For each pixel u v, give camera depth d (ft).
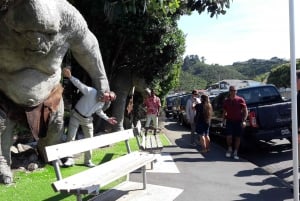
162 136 58.23
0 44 22.67
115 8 33.35
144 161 24.36
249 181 28.58
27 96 24.76
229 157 38.75
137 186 25.84
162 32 47.57
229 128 38.83
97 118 47.55
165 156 39.09
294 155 17.06
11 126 25.68
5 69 24.06
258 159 39.01
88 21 43.01
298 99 27.09
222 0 40.16
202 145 42.39
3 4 20.99
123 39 46.06
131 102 59.88
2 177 24.84
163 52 52.90
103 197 22.98
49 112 26.48
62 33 25.05
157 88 77.77
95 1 38.86
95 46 28.27
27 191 23.40
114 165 22.97
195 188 26.35
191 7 41.47
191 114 48.21
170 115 116.57
